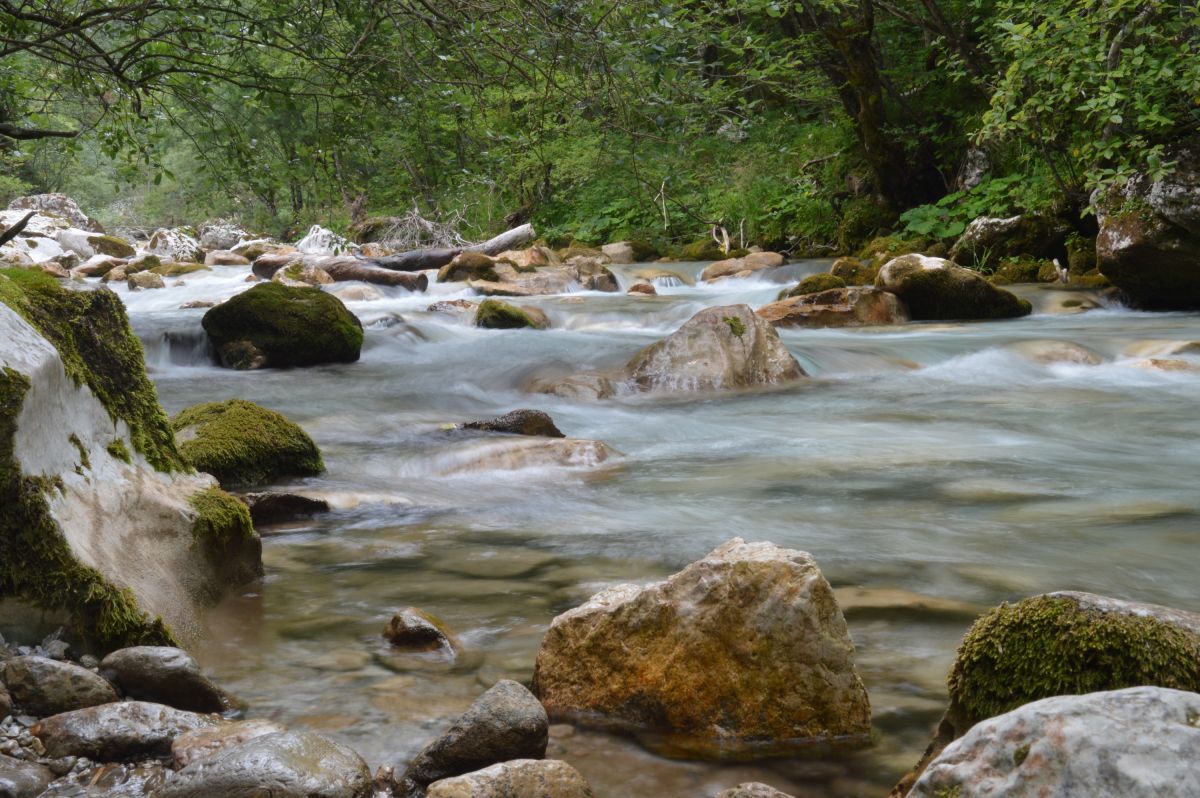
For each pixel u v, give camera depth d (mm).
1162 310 13266
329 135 7023
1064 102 12828
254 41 6406
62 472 3043
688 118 6578
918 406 8000
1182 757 1387
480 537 4355
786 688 2520
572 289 17719
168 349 10547
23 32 6348
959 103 18969
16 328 3006
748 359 9078
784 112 23016
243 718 2635
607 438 6824
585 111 6488
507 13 5910
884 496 5082
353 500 4895
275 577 3811
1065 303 13484
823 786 2287
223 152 7535
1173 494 5090
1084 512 4719
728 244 21141
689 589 2656
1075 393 8477
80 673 2596
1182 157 12172
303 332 10367
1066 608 2080
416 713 2662
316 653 3070
